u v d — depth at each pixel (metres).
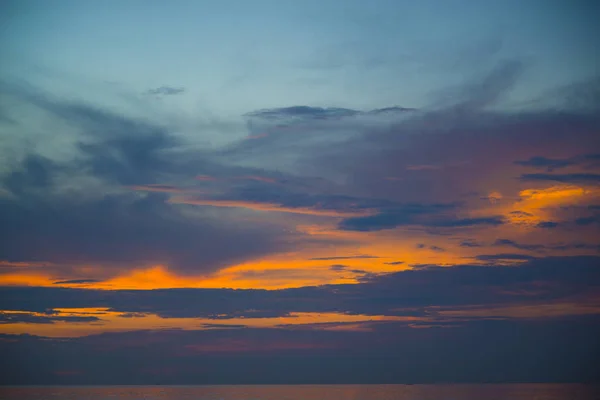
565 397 47.97
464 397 52.81
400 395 59.53
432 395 56.75
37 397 57.75
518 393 52.91
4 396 58.16
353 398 57.22
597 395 41.97
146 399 58.53
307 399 58.62
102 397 60.12
